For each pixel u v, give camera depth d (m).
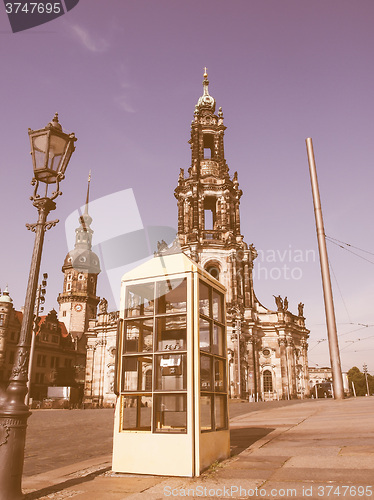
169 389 6.48
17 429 5.12
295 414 13.18
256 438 8.75
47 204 6.12
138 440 6.30
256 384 56.47
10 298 78.19
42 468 8.00
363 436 7.71
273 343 59.97
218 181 64.62
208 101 71.12
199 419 6.07
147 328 7.53
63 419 24.59
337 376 17.02
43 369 83.25
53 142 6.22
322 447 7.03
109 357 63.00
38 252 5.96
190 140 68.31
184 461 5.89
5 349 74.75
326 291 18.08
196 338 6.38
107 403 60.72
